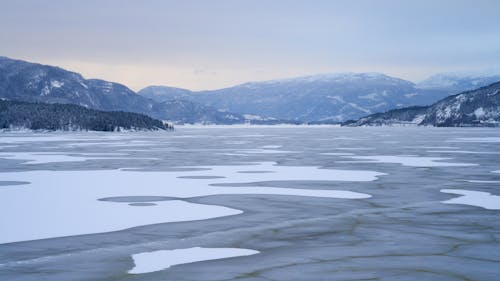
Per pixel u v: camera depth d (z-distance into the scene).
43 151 69.50
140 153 64.94
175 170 42.84
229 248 17.12
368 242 17.83
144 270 14.77
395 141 98.69
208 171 41.94
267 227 20.28
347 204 25.59
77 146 83.19
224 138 121.00
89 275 14.30
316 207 24.75
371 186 32.34
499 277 14.05
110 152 67.06
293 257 16.02
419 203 25.77
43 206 25.17
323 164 48.12
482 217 22.05
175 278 14.05
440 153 62.62
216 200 26.95
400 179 36.00
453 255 16.17
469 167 44.44
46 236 18.88
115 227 20.36
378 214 22.88
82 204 25.77
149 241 18.11
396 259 15.75
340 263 15.38
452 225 20.47
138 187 32.09
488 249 16.86
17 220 21.72
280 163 49.34
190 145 85.75
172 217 22.36
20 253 16.58
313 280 13.85
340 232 19.33
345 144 87.44
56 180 35.81
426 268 14.85
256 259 15.83
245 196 28.36
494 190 30.31
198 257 16.09
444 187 31.72
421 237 18.50
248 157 57.47
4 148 77.25
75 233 19.36
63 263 15.46
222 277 14.12
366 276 14.16
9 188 31.58
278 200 26.92
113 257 16.11
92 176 38.28
